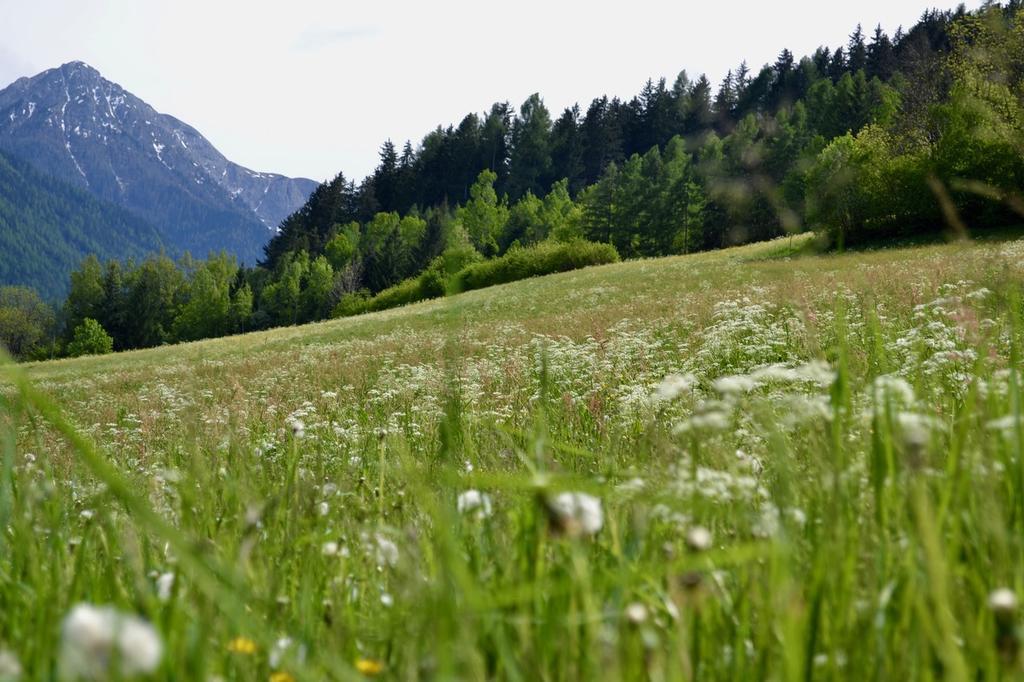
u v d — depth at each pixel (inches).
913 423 63.7
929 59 2324.1
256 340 1993.1
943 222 1827.0
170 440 241.9
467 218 5841.5
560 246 3110.2
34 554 71.8
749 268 1440.7
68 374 1513.3
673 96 7470.5
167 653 41.6
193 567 40.5
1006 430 67.4
